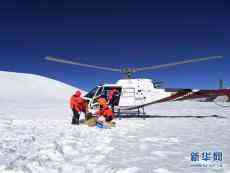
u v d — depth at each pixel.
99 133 10.42
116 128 12.09
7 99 54.62
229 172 5.11
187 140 8.73
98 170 5.20
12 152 6.45
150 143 8.20
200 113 22.94
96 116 13.28
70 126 12.69
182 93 17.33
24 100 54.28
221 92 17.58
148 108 33.03
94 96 16.27
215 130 11.35
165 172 5.09
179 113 22.91
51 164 5.53
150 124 13.76
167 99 17.11
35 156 5.98
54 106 35.03
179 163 5.81
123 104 16.83
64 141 8.23
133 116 19.12
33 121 14.57
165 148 7.41
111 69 16.09
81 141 8.44
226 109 29.67
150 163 5.80
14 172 4.73
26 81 77.94
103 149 7.28
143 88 17.05
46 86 76.69
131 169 5.16
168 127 12.46
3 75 79.69
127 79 17.06
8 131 10.38
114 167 5.44
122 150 7.17
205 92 17.56
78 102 13.62
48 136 9.31
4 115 18.50
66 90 76.81
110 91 16.56
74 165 5.56
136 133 10.45
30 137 8.77
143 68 16.09
